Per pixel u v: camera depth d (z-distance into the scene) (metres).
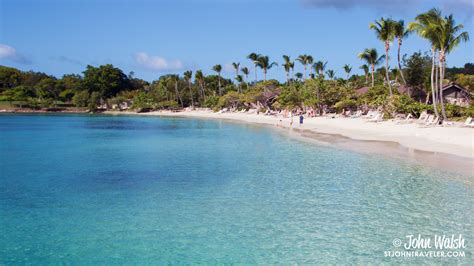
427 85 57.94
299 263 10.65
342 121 54.50
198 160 26.38
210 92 126.88
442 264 10.52
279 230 12.91
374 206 15.20
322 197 16.56
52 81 155.75
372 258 10.89
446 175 19.70
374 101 55.03
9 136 45.06
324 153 28.16
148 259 10.95
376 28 54.53
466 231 12.62
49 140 40.47
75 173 22.06
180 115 105.88
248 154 28.86
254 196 16.91
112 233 12.80
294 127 52.97
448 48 40.47
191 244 11.90
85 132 50.84
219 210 15.05
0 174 21.81
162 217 14.30
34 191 18.02
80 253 11.33
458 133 32.47
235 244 11.87
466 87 63.25
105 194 17.47
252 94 94.62
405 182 18.64
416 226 13.07
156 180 20.16
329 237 12.30
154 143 37.25
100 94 145.50
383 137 35.28
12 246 11.83
